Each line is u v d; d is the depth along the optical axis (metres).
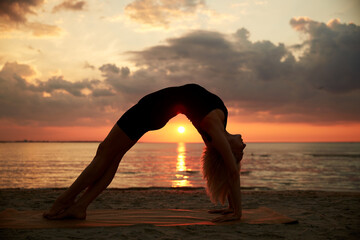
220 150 3.40
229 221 3.36
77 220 3.32
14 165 37.28
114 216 3.61
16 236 2.63
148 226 3.05
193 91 3.52
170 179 20.73
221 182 3.52
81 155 72.38
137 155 76.75
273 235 2.81
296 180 20.16
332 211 4.61
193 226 3.09
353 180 20.12
